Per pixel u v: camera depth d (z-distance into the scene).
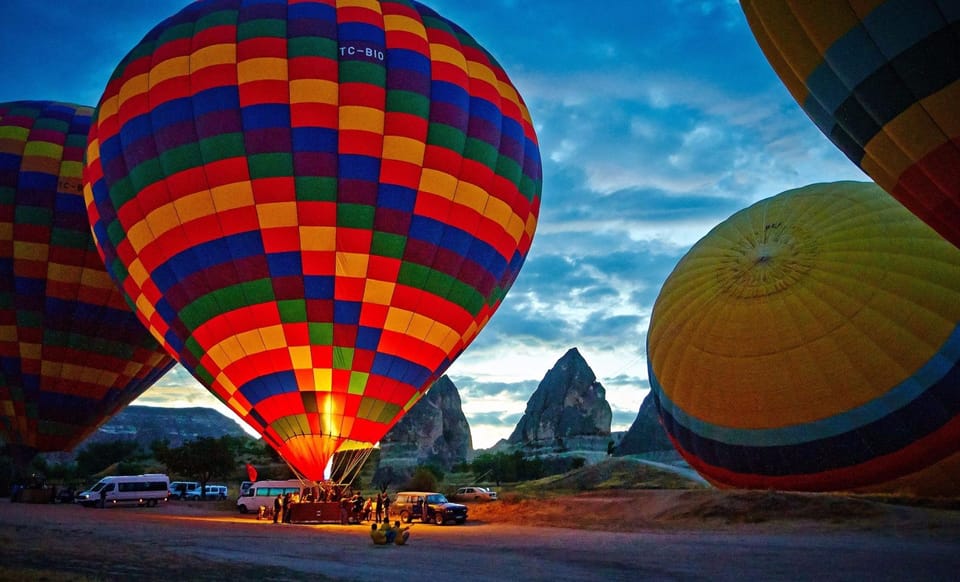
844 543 18.34
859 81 14.64
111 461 106.69
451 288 24.25
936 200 15.02
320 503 24.95
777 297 27.80
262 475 82.88
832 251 27.52
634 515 27.55
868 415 25.58
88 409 34.38
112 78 25.86
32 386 33.25
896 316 25.66
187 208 22.75
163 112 23.39
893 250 26.55
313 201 22.48
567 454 106.12
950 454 24.80
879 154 15.41
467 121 24.80
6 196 32.44
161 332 24.78
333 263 22.61
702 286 30.45
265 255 22.45
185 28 24.62
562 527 25.91
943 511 22.84
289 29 24.03
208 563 13.45
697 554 16.33
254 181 22.45
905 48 13.61
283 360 22.64
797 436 26.75
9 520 23.23
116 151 24.34
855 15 14.02
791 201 30.56
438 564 14.40
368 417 23.31
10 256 32.25
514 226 26.09
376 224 22.92
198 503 46.91
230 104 22.91
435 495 28.25
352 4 25.17
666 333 31.58
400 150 23.27
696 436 29.84
